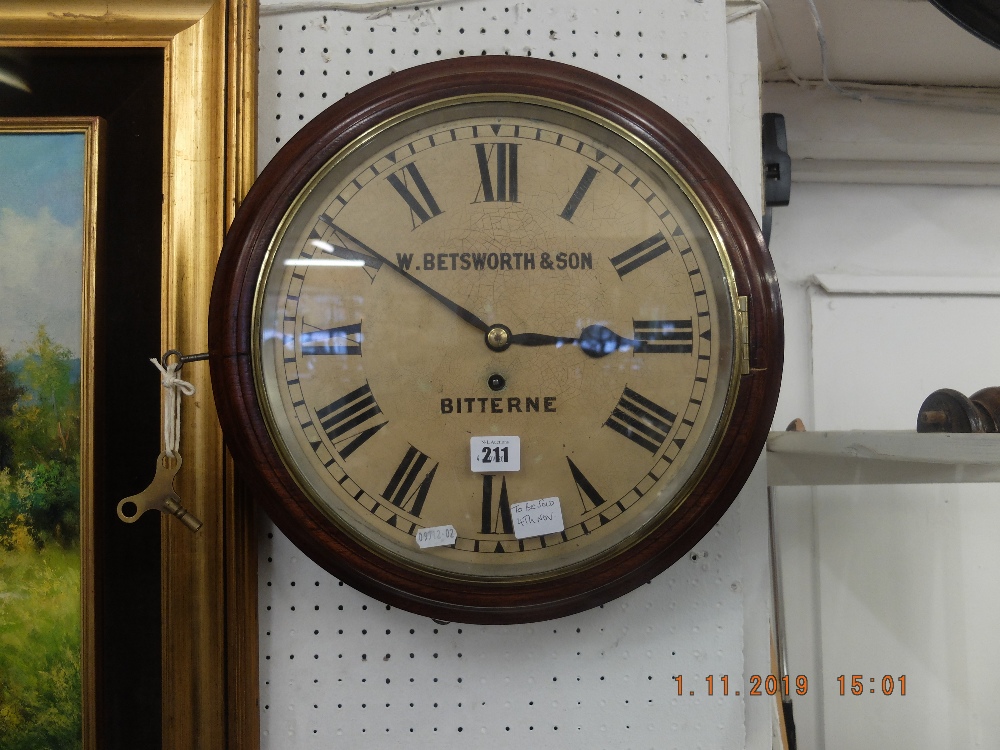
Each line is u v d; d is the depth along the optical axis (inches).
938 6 32.9
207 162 34.4
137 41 34.9
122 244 35.0
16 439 34.3
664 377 30.4
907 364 53.0
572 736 34.6
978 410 36.2
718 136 36.3
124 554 34.2
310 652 34.7
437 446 30.2
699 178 31.2
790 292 54.2
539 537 30.0
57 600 33.9
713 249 30.6
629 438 30.3
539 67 31.9
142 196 35.2
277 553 34.9
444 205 31.0
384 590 30.1
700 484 29.9
